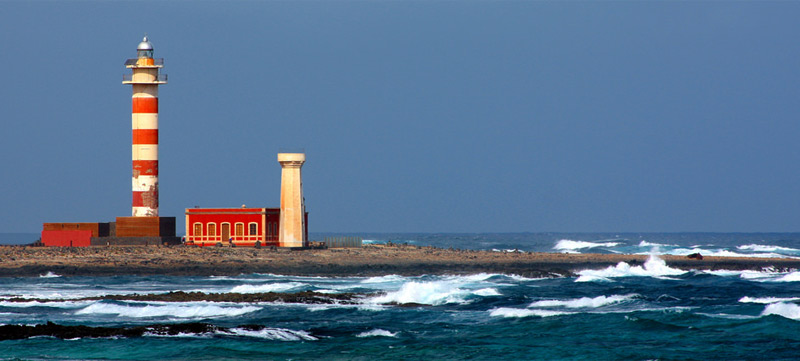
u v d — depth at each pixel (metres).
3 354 127.25
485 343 139.25
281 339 139.75
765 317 156.62
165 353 129.38
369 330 149.25
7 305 173.12
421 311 170.50
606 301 184.12
